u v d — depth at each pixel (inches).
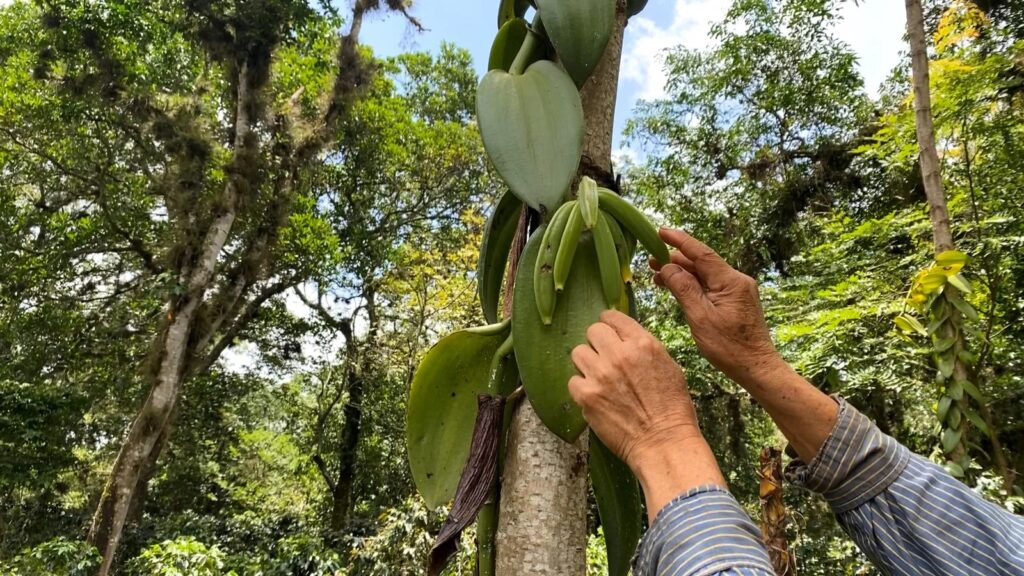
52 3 382.9
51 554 275.6
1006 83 183.3
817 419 41.3
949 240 122.0
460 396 46.9
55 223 434.3
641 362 29.5
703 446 27.9
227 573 311.3
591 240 39.0
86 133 412.8
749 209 394.3
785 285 287.1
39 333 428.1
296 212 433.7
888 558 39.0
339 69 418.9
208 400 530.9
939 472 39.5
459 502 38.1
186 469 544.1
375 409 504.1
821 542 241.6
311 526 490.3
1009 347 191.9
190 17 374.9
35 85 402.9
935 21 249.6
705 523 24.6
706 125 429.4
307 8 389.4
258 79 386.6
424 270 401.4
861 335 207.8
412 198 545.0
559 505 37.1
